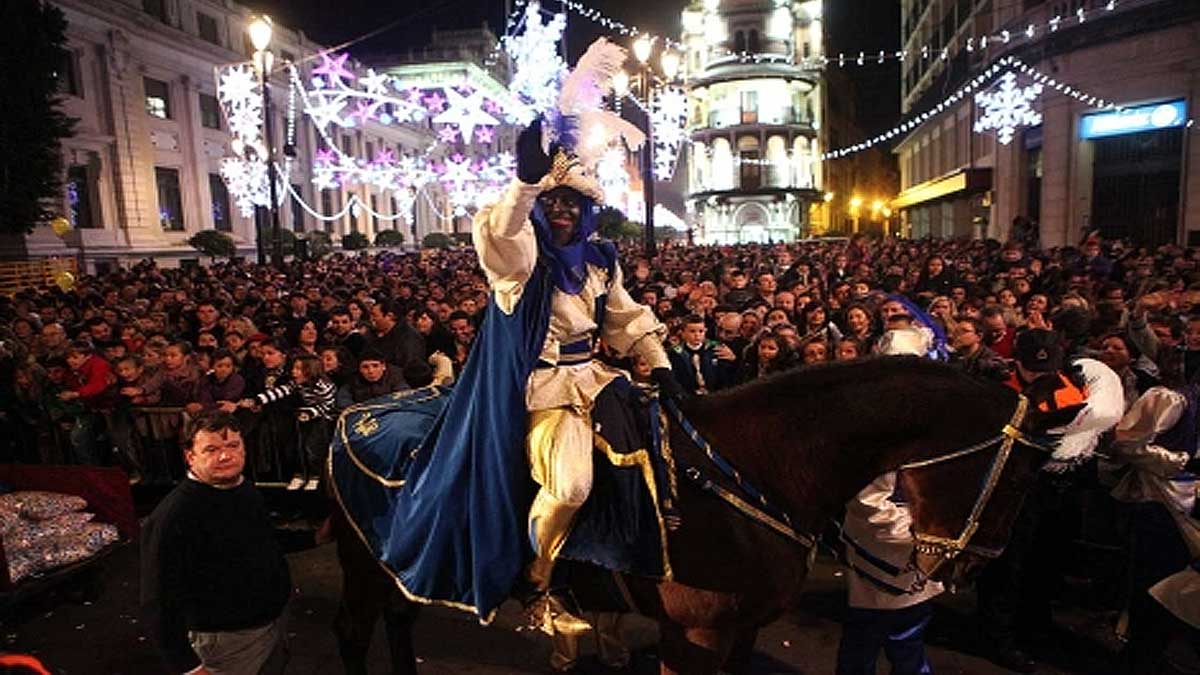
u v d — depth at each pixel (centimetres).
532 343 296
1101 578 517
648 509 297
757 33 6106
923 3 5300
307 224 4972
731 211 6156
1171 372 489
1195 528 421
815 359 654
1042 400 286
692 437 313
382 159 5106
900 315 480
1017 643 490
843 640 392
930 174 4894
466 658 482
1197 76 2062
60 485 587
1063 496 471
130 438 775
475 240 285
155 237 3691
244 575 357
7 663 295
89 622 546
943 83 4322
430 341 931
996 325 665
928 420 297
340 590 580
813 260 1889
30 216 2494
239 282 1702
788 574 313
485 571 305
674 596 309
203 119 4106
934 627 508
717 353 713
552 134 298
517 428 298
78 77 3306
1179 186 2150
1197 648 422
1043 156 2567
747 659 344
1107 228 2367
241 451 358
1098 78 2327
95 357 798
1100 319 659
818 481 312
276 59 4634
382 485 359
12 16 2423
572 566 323
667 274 1580
